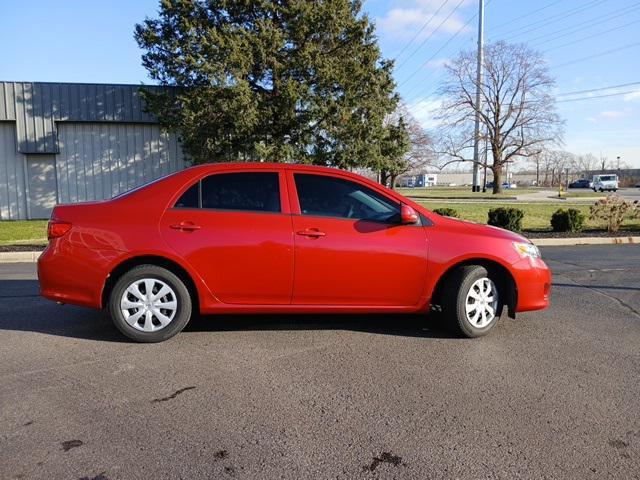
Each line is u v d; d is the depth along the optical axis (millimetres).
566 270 9258
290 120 16828
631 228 15508
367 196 5105
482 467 2877
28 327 5398
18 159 18953
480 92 48031
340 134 17156
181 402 3650
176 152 19969
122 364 4355
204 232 4789
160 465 2859
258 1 16828
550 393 3867
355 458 2959
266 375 4156
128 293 4816
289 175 5062
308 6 16719
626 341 5148
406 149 19641
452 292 5078
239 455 2977
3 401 3633
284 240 4840
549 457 2984
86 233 4754
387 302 5066
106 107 18984
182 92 17234
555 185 101938
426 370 4305
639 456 3006
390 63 18344
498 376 4191
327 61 16766
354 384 4000
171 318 4875
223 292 4859
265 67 16859
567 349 4887
